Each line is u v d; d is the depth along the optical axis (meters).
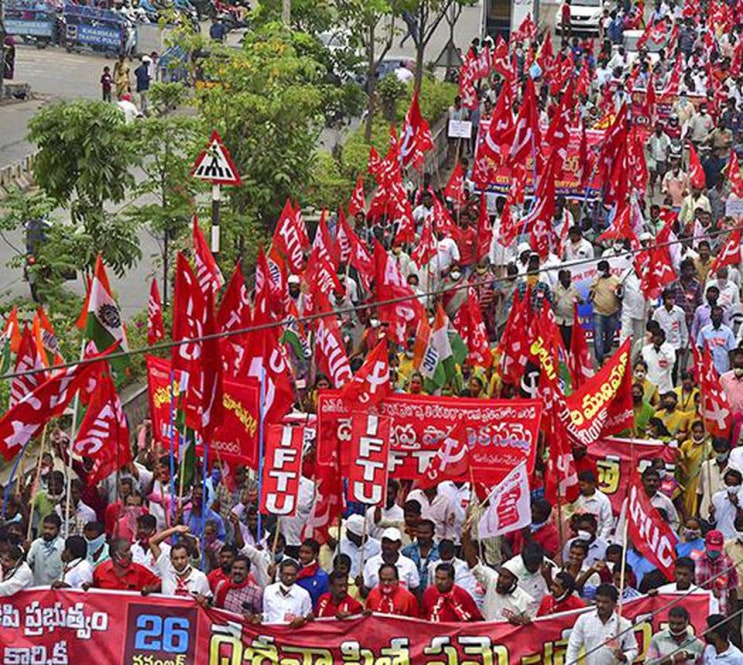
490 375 36.28
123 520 29.47
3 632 25.19
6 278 52.66
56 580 26.25
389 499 29.75
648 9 101.69
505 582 26.11
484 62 67.94
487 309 45.16
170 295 51.19
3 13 88.56
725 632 25.17
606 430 29.67
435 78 83.50
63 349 41.16
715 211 56.44
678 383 42.66
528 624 25.19
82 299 44.44
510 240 45.97
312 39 66.75
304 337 38.38
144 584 26.30
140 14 96.88
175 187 47.59
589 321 44.34
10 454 27.73
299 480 27.08
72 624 25.27
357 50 76.12
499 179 53.09
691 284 44.66
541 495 30.67
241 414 28.80
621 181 52.25
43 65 90.94
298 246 41.31
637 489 25.98
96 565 27.45
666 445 32.41
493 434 28.84
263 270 32.50
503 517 26.67
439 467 28.80
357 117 73.75
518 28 83.88
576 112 65.00
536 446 28.73
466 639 25.20
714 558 28.61
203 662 25.23
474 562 28.33
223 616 25.25
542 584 26.83
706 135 68.75
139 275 54.94
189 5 103.06
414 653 25.20
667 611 25.36
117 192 46.09
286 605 25.80
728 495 31.38
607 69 79.31
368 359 27.67
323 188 56.91
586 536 28.45
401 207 45.94
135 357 42.62
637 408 34.56
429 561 28.05
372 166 51.31
